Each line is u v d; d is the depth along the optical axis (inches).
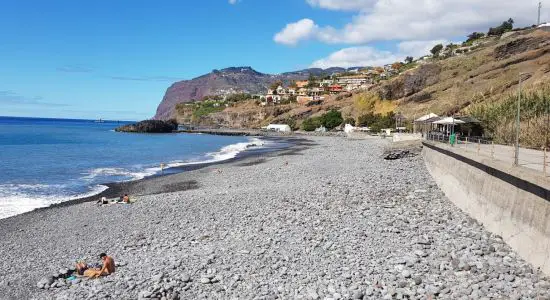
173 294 513.7
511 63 4581.7
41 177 1694.1
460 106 4033.0
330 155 2346.2
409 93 5546.3
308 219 861.8
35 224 944.9
